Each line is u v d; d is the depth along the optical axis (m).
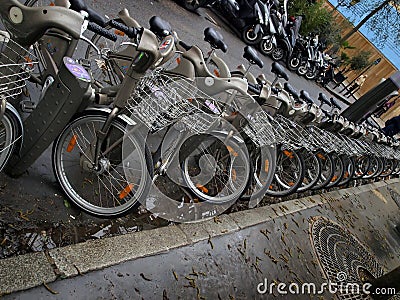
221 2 10.95
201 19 9.58
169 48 2.85
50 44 2.70
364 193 8.48
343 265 4.90
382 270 5.68
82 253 2.50
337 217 6.15
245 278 3.40
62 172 2.78
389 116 25.80
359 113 8.23
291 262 4.10
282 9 13.20
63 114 2.45
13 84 2.31
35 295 2.11
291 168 4.92
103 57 3.36
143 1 7.37
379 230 7.29
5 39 2.31
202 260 3.17
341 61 24.47
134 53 3.23
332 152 5.73
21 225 2.46
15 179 2.71
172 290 2.74
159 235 3.09
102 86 3.29
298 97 4.82
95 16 2.84
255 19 11.19
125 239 2.84
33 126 2.52
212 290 3.01
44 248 2.44
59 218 2.69
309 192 6.29
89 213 2.81
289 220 4.77
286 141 4.31
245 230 3.90
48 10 2.19
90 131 2.80
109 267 2.53
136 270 2.66
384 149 8.61
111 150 2.87
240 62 9.05
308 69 15.48
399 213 9.32
